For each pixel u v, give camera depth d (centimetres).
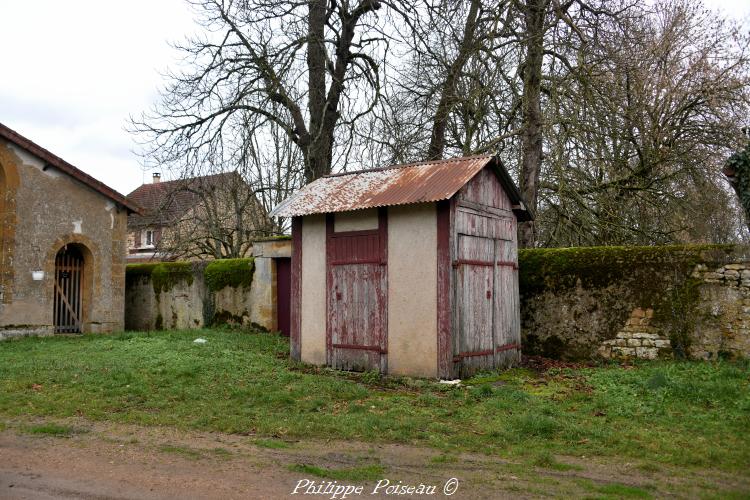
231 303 1825
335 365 1195
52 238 1712
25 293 1650
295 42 1769
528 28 1591
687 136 1803
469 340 1103
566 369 1184
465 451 685
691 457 646
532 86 1591
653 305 1207
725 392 897
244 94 1784
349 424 786
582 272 1284
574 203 1677
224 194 2419
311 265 1253
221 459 650
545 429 751
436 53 1773
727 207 1939
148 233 3606
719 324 1144
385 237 1140
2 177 1644
